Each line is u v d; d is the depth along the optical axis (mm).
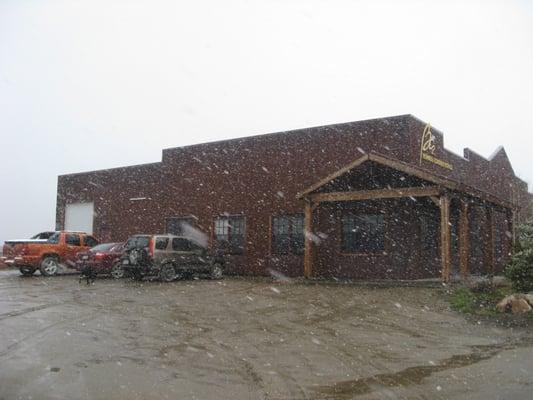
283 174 21938
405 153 18766
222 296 14188
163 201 26094
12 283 17609
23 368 6703
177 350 7887
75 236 21547
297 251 21172
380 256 18672
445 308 12172
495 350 8164
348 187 19047
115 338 8664
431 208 19641
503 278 18859
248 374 6617
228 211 23438
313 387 6105
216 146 24266
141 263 17812
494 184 27922
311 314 11359
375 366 7102
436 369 6961
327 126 20922
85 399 5531
